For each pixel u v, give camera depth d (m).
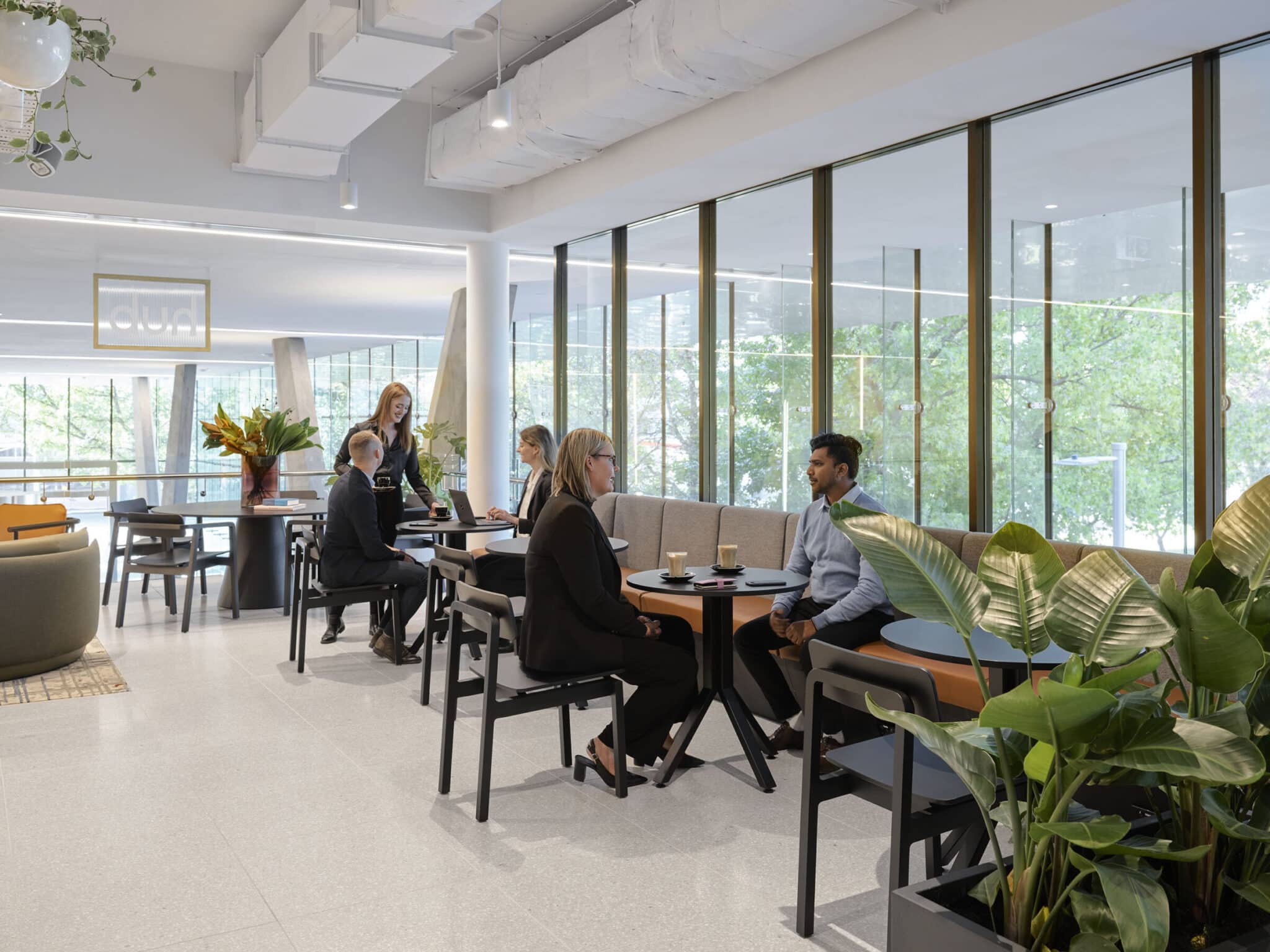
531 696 3.31
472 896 2.71
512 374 9.52
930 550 1.95
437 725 4.34
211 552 6.98
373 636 5.71
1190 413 3.85
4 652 4.99
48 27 2.83
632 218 7.07
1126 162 4.04
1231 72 3.69
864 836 3.12
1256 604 1.71
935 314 4.89
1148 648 1.66
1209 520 3.80
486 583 5.30
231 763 3.82
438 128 6.77
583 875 2.83
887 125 4.70
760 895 2.71
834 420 5.52
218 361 18.62
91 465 9.95
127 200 6.24
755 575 3.85
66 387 22.78
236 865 2.90
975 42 3.80
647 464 7.19
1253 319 3.66
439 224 7.39
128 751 3.96
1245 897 1.70
